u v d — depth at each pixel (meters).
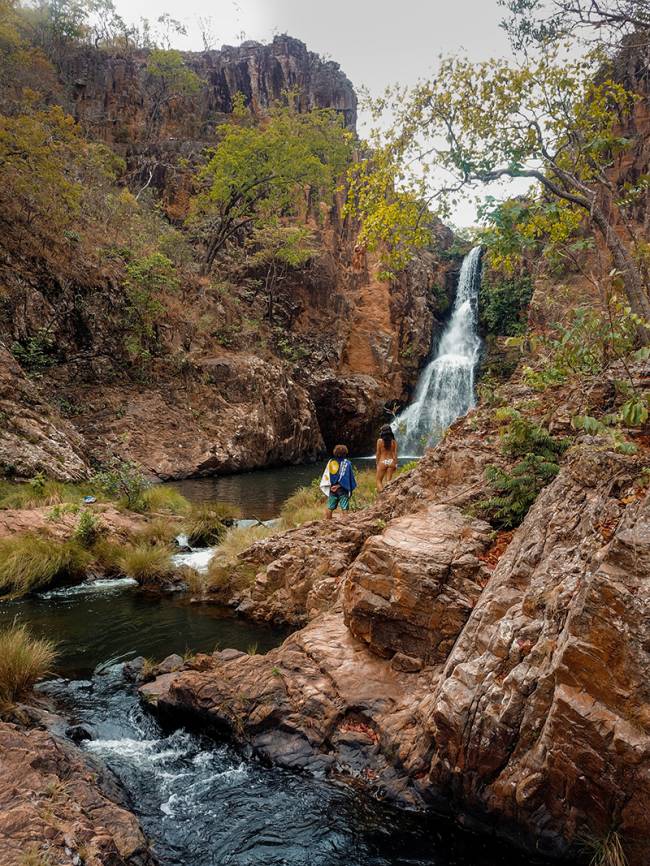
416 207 8.66
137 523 11.37
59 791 3.19
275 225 33.00
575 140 8.15
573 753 3.02
